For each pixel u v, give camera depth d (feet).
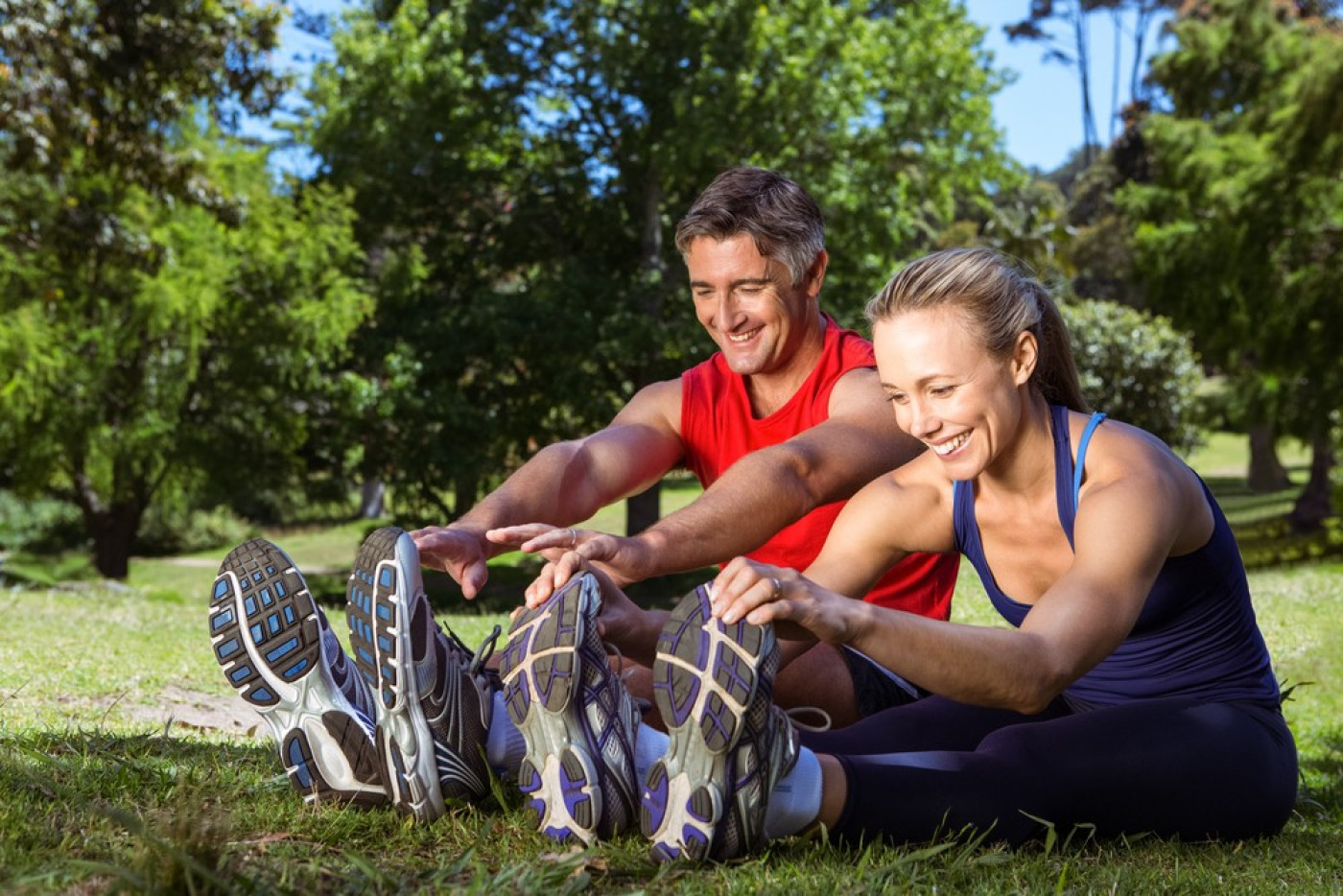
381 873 5.81
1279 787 7.74
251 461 74.90
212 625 6.95
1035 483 7.38
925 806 6.81
